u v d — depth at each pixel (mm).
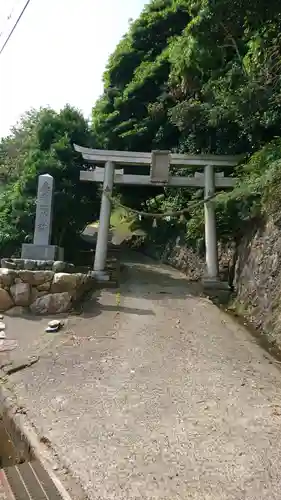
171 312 8258
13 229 12477
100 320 7434
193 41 11266
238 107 9344
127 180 11688
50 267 9000
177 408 3994
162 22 18141
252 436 3453
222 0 8273
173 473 2887
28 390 4395
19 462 3406
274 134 9750
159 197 17562
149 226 19922
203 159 11352
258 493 2668
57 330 6727
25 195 12453
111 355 5637
